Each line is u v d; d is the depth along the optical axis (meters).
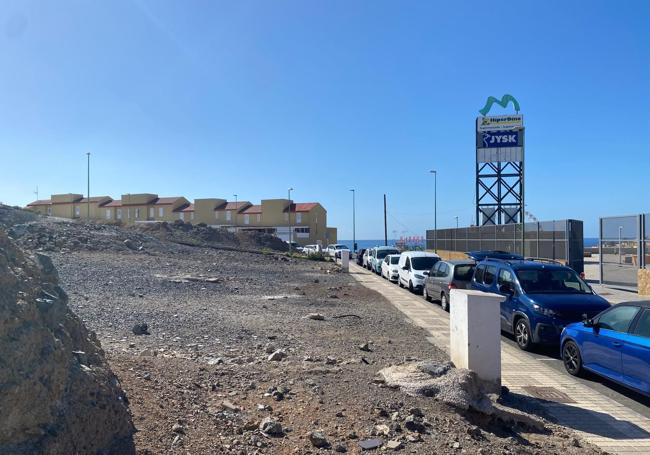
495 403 6.50
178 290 19.11
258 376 7.17
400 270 25.33
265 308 15.95
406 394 6.34
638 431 6.28
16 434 3.25
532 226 28.77
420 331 12.76
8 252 4.34
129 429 4.29
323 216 94.06
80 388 3.85
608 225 23.50
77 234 32.44
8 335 3.46
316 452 4.77
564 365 9.33
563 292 11.89
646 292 19.77
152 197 94.81
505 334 13.30
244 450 4.69
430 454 4.89
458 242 42.97
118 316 12.77
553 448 5.53
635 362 7.49
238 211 92.38
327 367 7.84
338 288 23.33
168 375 6.61
